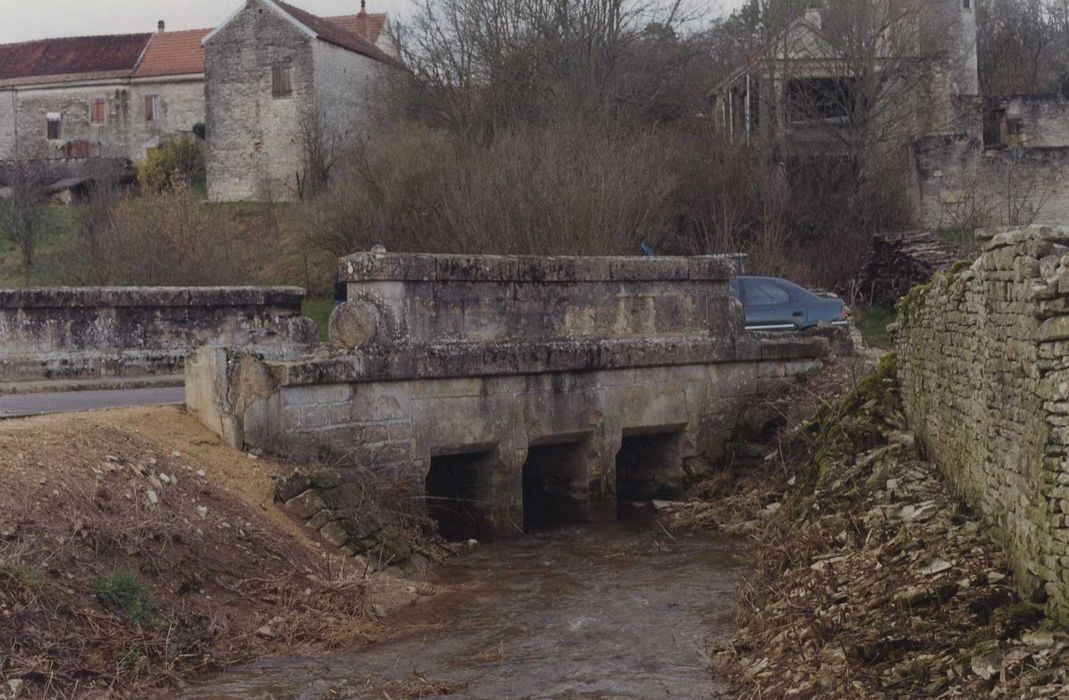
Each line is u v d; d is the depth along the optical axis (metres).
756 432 18.94
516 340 16.52
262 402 13.83
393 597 12.58
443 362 15.59
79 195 51.25
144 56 58.03
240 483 13.00
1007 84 61.72
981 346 10.81
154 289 20.02
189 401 14.02
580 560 14.77
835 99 38.34
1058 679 7.36
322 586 11.83
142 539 10.87
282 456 13.93
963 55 45.38
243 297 20.94
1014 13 68.50
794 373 19.80
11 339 18.59
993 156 37.03
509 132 34.12
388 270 15.11
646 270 17.97
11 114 58.25
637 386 17.97
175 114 56.38
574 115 36.03
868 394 16.84
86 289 19.33
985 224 34.47
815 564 11.91
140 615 9.99
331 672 10.12
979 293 10.92
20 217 43.81
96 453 11.79
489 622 11.85
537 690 9.68
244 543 11.95
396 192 34.03
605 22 39.75
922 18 42.34
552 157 30.48
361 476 14.51
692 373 18.64
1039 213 36.78
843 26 38.78
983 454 10.72
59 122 57.88
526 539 16.19
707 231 33.53
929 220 37.03
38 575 9.55
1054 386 8.30
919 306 14.85
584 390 17.31
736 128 38.91
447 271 15.72
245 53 48.59
